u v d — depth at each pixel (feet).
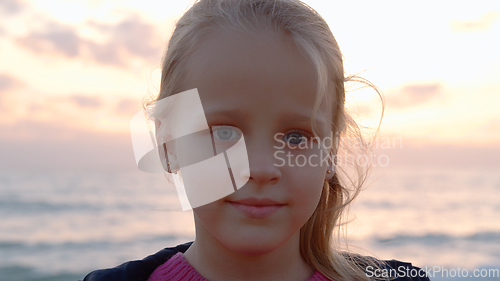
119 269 4.17
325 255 4.57
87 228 43.11
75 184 80.53
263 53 3.25
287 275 3.94
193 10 3.78
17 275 31.50
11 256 35.24
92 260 33.99
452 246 36.37
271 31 3.34
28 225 45.39
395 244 35.55
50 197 63.46
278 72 3.24
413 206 59.31
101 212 51.24
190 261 4.06
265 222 3.21
